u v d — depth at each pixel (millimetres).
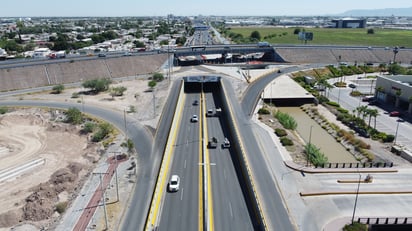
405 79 143000
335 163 85750
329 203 67438
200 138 101375
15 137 103125
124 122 112188
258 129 107000
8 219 61844
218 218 62219
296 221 61312
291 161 84750
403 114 125375
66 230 58531
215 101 147375
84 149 94625
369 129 107688
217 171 80375
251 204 66812
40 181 77062
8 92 149500
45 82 163375
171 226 59781
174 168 81562
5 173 80625
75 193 70312
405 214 64188
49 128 110125
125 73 190375
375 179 76875
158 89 155500
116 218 61562
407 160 87625
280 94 146250
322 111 132125
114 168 80625
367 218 62156
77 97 143000
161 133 102688
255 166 81812
